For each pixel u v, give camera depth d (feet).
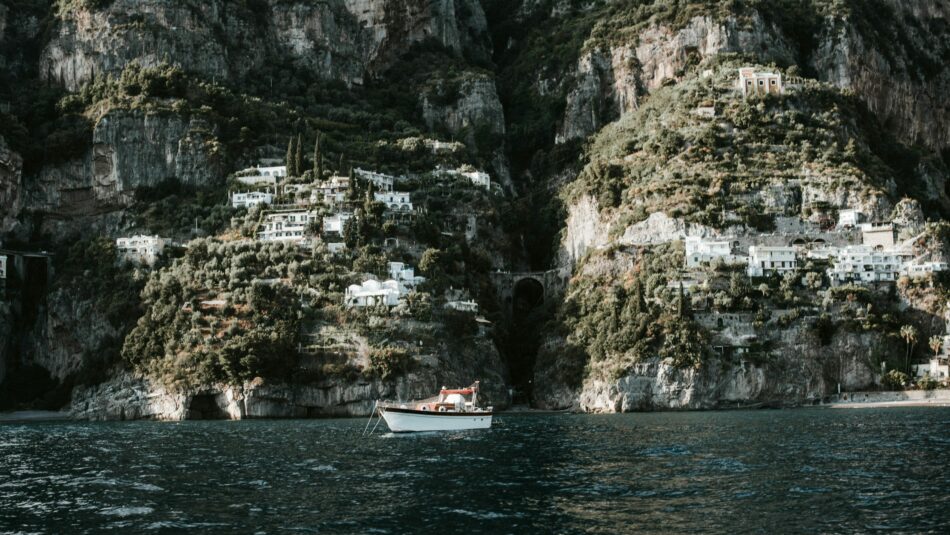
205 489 398.62
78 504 370.94
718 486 385.50
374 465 461.78
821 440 529.86
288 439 596.29
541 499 366.63
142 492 394.11
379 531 321.32
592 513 341.62
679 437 568.82
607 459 469.98
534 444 545.85
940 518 324.60
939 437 531.91
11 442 603.67
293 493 386.52
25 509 362.94
